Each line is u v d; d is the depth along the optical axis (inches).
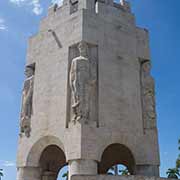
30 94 868.0
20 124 858.8
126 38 860.0
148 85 847.1
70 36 816.9
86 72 763.4
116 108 781.9
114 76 804.6
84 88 751.7
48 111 807.1
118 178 634.8
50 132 784.3
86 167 700.0
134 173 788.6
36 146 815.7
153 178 639.8
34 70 895.7
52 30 871.7
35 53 900.0
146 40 898.1
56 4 896.3
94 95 766.5
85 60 769.6
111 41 829.2
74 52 802.8
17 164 839.1
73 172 703.7
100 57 799.1
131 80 829.2
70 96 770.8
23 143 842.2
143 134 804.6
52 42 860.6
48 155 845.8
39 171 823.1
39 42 900.0
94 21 818.2
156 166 796.6
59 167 880.3
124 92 807.1
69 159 720.3
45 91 832.3
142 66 871.7
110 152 861.8
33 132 826.8
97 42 807.1
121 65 825.5
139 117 811.4
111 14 855.1
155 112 837.2
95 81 775.1
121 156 860.6
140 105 823.7
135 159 780.6
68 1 855.7
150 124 818.8
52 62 841.5
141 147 792.3
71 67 776.3
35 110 840.9
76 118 732.0
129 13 893.2
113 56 820.6
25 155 824.9
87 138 717.9
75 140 719.1
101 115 755.4
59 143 764.0
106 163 901.8
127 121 788.6
